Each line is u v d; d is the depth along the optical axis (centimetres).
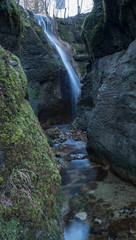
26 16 1002
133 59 300
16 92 193
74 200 268
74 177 361
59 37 1577
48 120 1125
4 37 448
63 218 214
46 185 182
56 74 1075
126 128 310
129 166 303
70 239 188
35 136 206
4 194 136
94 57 577
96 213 233
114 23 421
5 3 402
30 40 878
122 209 236
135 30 338
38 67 942
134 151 288
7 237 122
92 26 530
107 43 483
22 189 148
